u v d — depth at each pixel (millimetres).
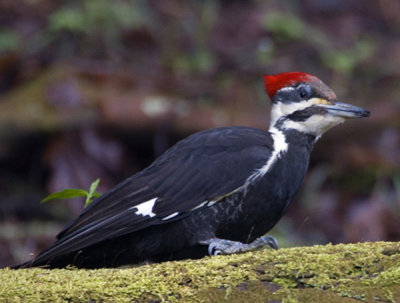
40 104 12898
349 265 5168
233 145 7102
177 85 14125
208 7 17062
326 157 13250
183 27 16203
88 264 6855
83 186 12273
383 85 15289
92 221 6695
